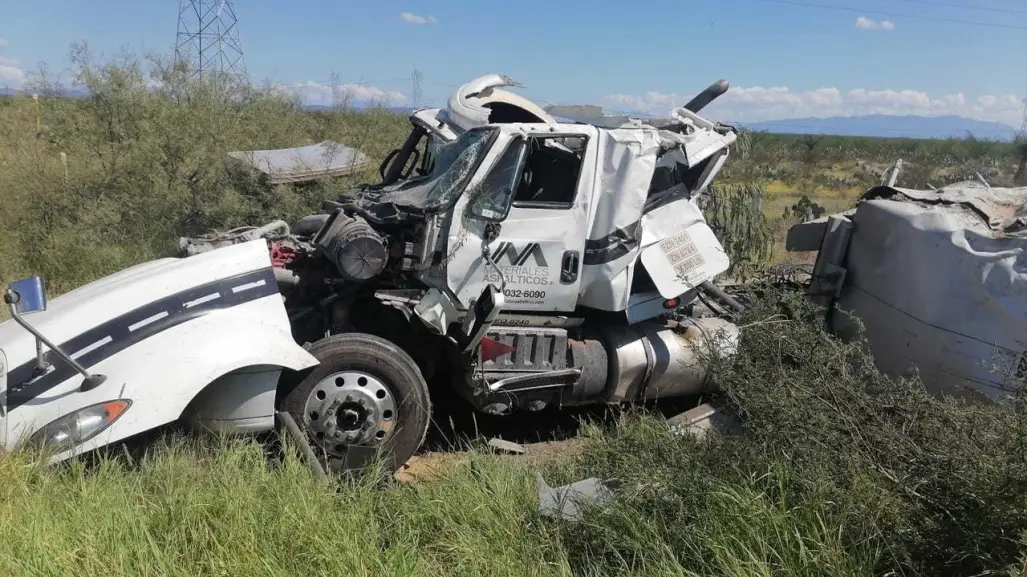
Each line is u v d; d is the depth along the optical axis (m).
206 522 3.54
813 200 23.73
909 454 3.75
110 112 11.10
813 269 6.84
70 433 3.97
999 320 5.20
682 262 5.76
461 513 3.84
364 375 4.88
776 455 3.98
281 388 4.78
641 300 5.74
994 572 3.07
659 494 3.81
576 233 5.38
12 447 3.93
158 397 4.10
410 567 3.28
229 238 5.72
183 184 10.59
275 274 5.27
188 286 4.59
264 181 10.82
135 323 4.38
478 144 5.34
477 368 5.34
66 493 3.68
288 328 4.67
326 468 4.67
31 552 3.17
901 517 3.46
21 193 10.08
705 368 5.34
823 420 3.97
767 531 3.45
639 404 5.96
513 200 5.30
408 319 5.30
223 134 11.37
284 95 14.83
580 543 3.68
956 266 5.45
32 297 4.03
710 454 4.19
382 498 4.07
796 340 4.84
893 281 5.93
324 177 11.21
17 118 13.20
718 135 6.17
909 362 5.78
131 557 3.26
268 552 3.30
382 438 4.90
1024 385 3.88
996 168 27.06
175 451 4.20
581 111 6.89
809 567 3.25
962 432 3.73
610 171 5.43
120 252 9.34
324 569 3.27
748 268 7.82
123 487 3.78
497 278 5.27
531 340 5.44
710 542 3.38
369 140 14.13
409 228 5.32
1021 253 5.18
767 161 35.81
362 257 5.00
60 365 4.17
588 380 5.59
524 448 5.69
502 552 3.53
